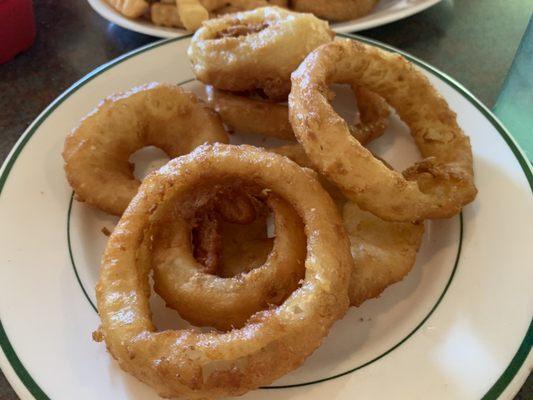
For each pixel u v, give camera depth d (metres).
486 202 0.18
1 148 0.22
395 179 0.16
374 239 0.17
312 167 0.17
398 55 0.19
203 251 0.16
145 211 0.15
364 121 0.20
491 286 0.16
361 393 0.14
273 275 0.15
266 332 0.13
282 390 0.14
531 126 0.21
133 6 0.24
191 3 0.24
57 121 0.20
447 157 0.19
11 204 0.18
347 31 0.24
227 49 0.19
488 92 0.24
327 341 0.15
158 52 0.22
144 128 0.19
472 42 0.26
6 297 0.15
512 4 0.28
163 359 0.13
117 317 0.14
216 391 0.13
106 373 0.14
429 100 0.19
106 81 0.21
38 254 0.17
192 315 0.15
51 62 0.25
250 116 0.20
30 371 0.14
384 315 0.16
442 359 0.14
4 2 0.23
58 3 0.28
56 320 0.15
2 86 0.24
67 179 0.18
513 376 0.14
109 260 0.15
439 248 0.17
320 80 0.17
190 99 0.20
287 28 0.19
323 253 0.14
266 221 0.17
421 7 0.25
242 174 0.16
